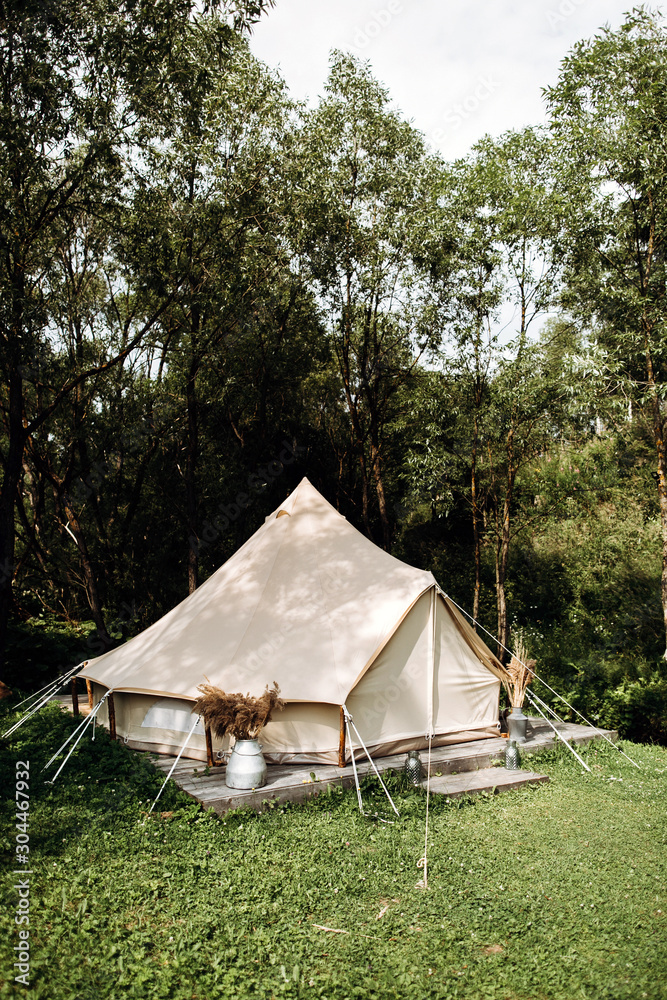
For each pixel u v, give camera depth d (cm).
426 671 933
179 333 1641
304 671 854
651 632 1512
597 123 1115
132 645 991
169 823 656
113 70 1097
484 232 1344
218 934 482
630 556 1744
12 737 897
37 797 688
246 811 694
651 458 1836
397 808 727
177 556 1978
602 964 462
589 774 881
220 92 1444
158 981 430
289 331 1836
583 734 1026
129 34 1076
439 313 1572
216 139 1482
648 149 1061
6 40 1045
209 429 1959
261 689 830
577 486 1950
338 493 2095
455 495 1858
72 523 1639
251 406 1933
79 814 652
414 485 1559
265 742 835
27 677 1367
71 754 800
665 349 1109
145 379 1794
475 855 626
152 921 497
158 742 866
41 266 1312
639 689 1156
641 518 1819
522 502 1877
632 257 1173
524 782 833
